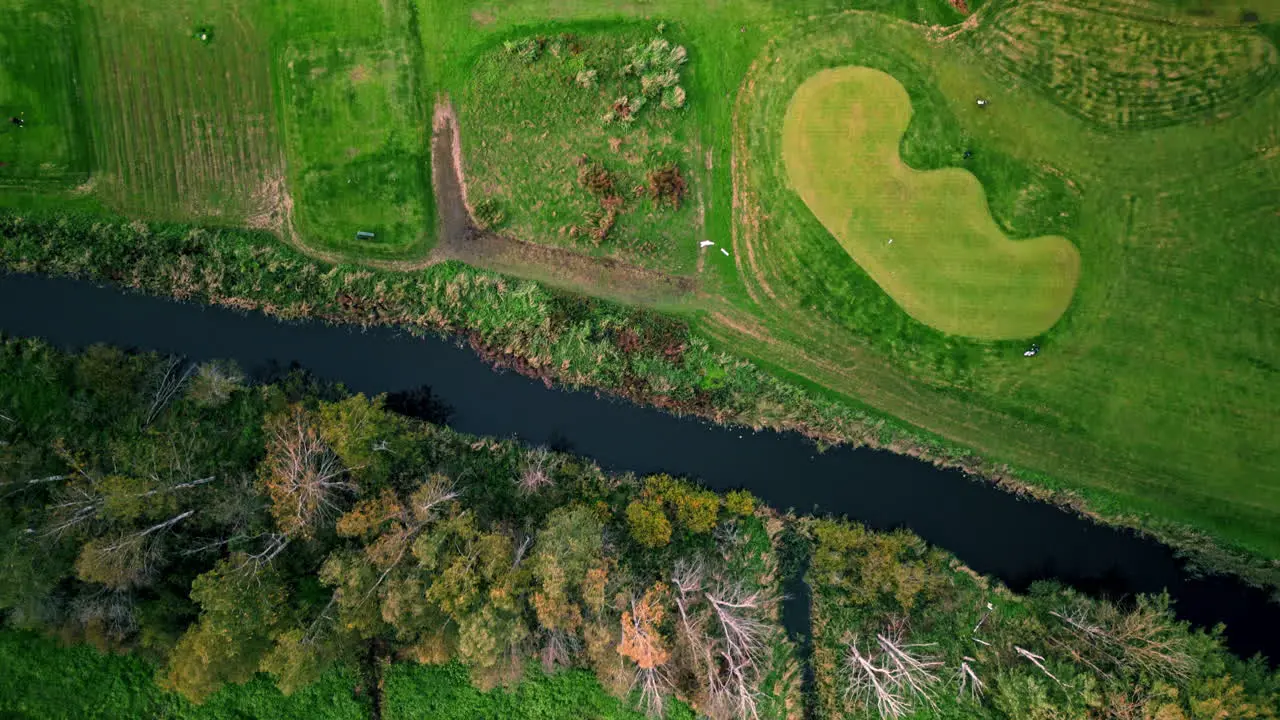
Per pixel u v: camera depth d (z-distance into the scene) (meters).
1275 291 40.41
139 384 41.66
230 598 35.84
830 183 41.59
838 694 41.00
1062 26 40.91
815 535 41.59
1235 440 40.69
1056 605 40.59
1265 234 40.47
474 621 35.00
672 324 41.78
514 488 41.69
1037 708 38.41
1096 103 40.91
